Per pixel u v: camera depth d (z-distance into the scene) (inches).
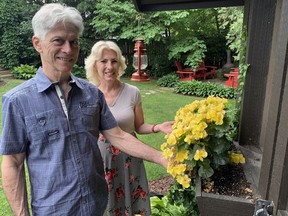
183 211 75.7
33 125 43.7
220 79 385.7
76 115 47.3
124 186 76.9
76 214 46.9
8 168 44.5
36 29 42.6
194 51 374.9
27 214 46.2
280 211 40.8
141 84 361.1
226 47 408.2
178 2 115.8
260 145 74.7
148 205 80.5
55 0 429.7
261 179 48.1
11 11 415.8
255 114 75.1
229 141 51.9
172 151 50.4
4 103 43.7
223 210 48.1
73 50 44.3
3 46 416.5
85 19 426.0
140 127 81.4
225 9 290.8
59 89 46.0
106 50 74.0
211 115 48.0
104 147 73.9
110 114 56.5
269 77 69.1
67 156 45.7
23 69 384.2
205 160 48.8
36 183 46.1
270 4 66.7
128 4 371.2
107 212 76.3
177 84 319.3
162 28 370.0
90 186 48.3
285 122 39.1
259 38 70.0
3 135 43.2
